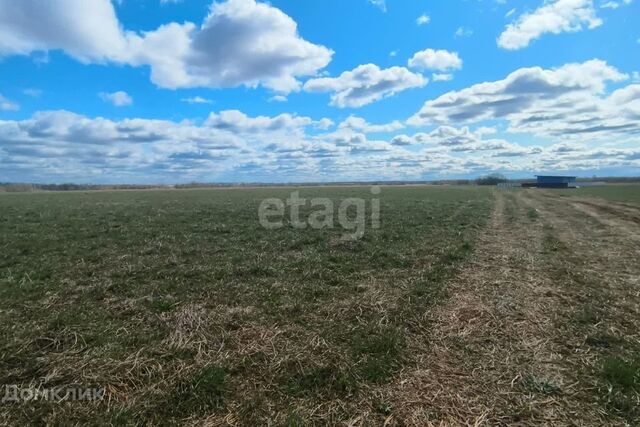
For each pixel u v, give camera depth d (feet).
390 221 62.80
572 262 34.68
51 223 58.39
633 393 14.02
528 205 105.29
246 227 55.47
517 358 16.88
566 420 12.86
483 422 12.78
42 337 18.31
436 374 15.65
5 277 28.55
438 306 23.17
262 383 15.03
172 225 57.62
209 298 24.58
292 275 29.76
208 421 12.84
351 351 17.39
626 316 21.44
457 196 150.71
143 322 20.68
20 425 12.53
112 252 37.65
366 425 12.67
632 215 76.74
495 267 32.68
